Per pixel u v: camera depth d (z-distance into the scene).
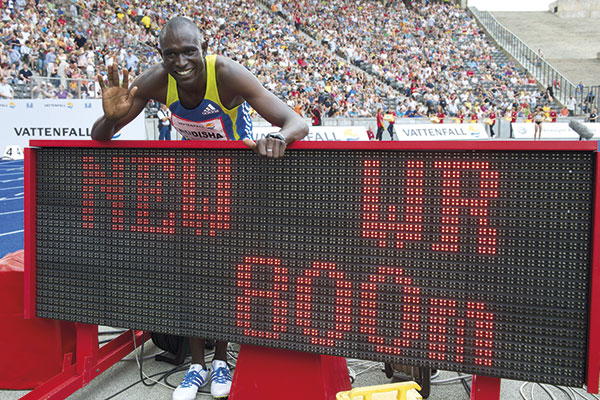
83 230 2.66
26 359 3.00
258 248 2.37
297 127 2.40
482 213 2.07
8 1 20.19
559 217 1.97
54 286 2.73
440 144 2.06
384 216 2.19
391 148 2.12
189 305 2.49
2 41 18.09
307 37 36.25
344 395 2.17
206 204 2.44
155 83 2.92
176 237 2.50
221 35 30.30
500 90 31.98
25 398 2.48
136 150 2.53
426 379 2.84
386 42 37.50
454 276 2.12
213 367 3.04
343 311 2.26
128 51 22.33
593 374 1.92
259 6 36.84
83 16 23.03
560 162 1.96
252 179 2.36
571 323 1.97
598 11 51.97
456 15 43.69
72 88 15.73
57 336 3.01
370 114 26.27
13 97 16.06
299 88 26.78
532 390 2.95
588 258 1.94
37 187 2.74
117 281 2.61
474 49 38.16
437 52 37.22
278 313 2.36
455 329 2.12
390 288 2.20
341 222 2.25
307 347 2.32
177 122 3.16
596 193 1.88
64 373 2.73
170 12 29.61
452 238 2.11
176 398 2.80
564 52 43.19
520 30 48.81
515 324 2.04
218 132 3.14
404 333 2.19
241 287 2.41
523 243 2.02
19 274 2.96
